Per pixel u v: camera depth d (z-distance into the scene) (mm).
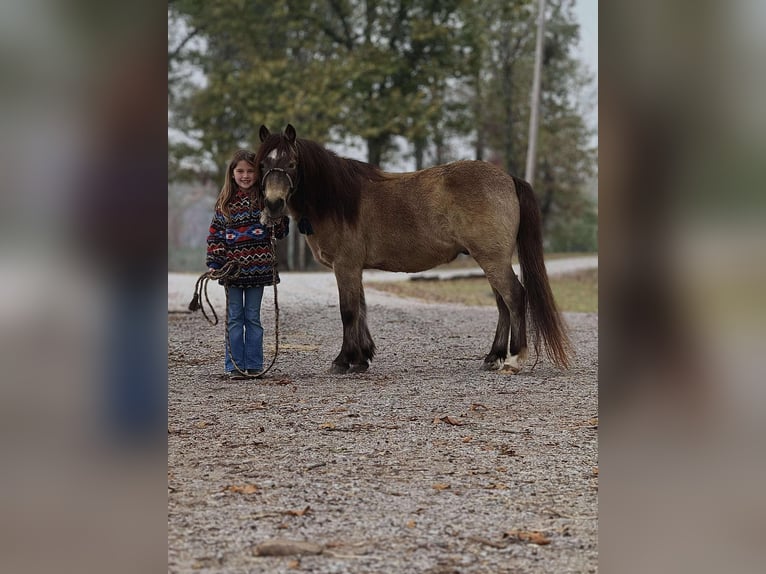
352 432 5242
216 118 29812
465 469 4371
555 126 33906
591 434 5188
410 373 7801
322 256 7766
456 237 7555
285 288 16281
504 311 7926
